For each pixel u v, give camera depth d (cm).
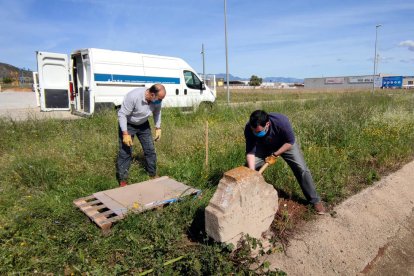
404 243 438
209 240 332
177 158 604
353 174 577
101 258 310
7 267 283
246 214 318
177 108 1170
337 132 737
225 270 288
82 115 1111
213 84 1557
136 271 298
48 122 860
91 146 621
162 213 381
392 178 569
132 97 464
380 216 465
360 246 402
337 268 362
